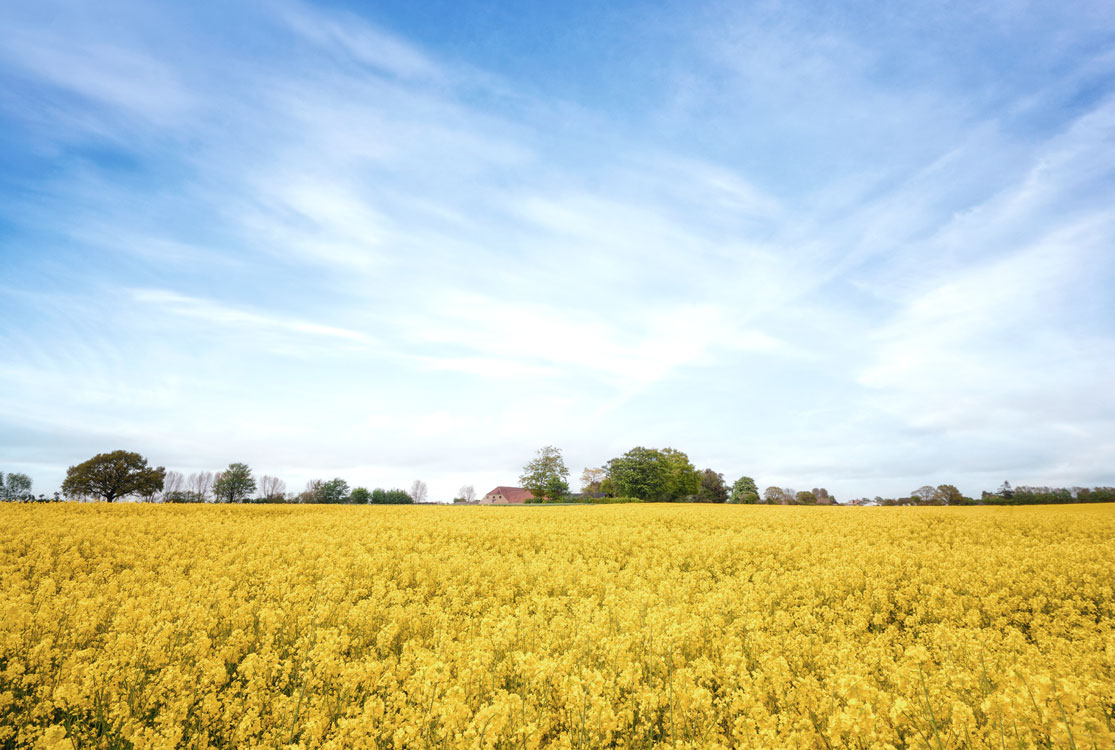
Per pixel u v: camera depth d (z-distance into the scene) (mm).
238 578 12711
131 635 7391
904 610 10789
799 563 14961
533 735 4863
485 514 32156
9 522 20484
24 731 5336
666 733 5539
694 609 9312
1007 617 10258
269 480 104875
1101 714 4348
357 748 4934
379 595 11109
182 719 5523
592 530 22422
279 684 6582
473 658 6406
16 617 7824
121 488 74562
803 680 5648
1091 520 23609
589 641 7246
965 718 4336
